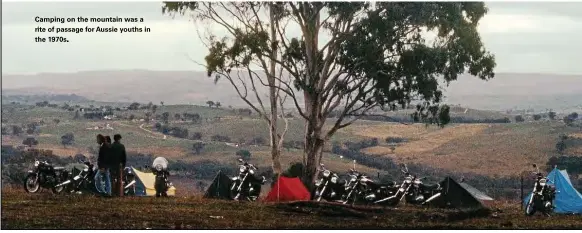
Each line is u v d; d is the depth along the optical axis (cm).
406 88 4534
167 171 3180
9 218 2206
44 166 2911
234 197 3134
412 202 3044
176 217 2406
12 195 2747
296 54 4469
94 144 7962
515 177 6256
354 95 4597
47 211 2386
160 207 2645
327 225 2431
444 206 2984
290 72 4459
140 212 2475
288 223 2416
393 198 3006
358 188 3053
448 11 4456
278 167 4403
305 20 4438
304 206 2711
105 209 2491
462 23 4588
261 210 2702
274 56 4425
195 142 8162
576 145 7575
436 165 7056
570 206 2953
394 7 4359
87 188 2911
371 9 4416
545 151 7438
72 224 2173
